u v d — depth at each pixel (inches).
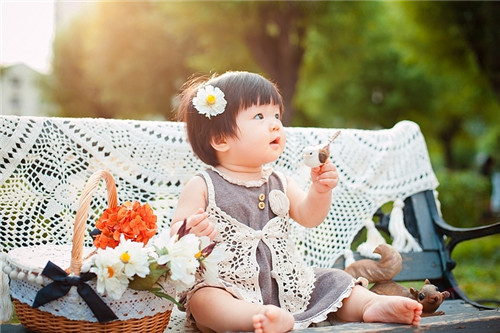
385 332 50.2
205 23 298.7
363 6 326.6
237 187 67.5
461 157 749.9
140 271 50.1
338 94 478.3
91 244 74.1
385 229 92.0
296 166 86.4
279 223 67.7
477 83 388.2
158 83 410.9
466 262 228.8
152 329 55.7
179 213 65.2
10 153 70.7
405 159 93.7
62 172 73.6
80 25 525.0
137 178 78.0
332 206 87.4
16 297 55.6
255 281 62.9
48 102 579.8
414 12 329.1
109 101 461.1
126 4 386.3
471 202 303.0
